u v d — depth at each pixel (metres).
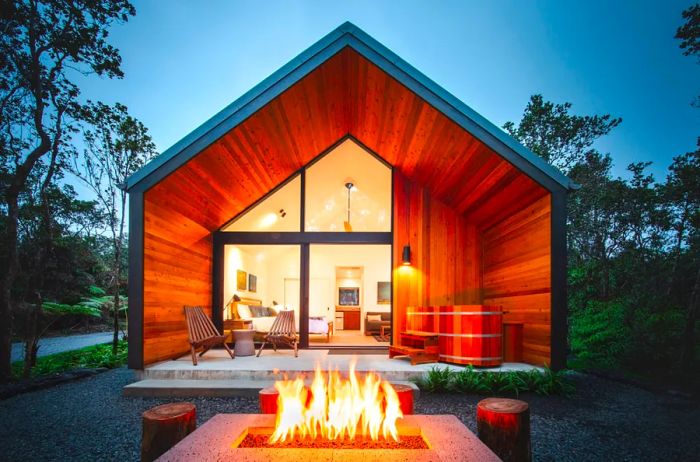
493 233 6.66
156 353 5.21
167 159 4.87
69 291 12.69
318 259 11.77
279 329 6.27
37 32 5.57
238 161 5.72
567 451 2.91
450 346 5.26
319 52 5.09
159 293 5.25
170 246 5.55
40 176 7.30
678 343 6.03
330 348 7.15
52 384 5.01
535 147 10.12
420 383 4.67
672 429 3.37
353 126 7.11
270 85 5.05
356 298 12.39
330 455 1.66
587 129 10.20
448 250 7.13
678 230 7.46
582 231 9.55
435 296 7.02
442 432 1.93
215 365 5.20
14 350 9.43
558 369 4.68
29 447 2.99
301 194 7.35
